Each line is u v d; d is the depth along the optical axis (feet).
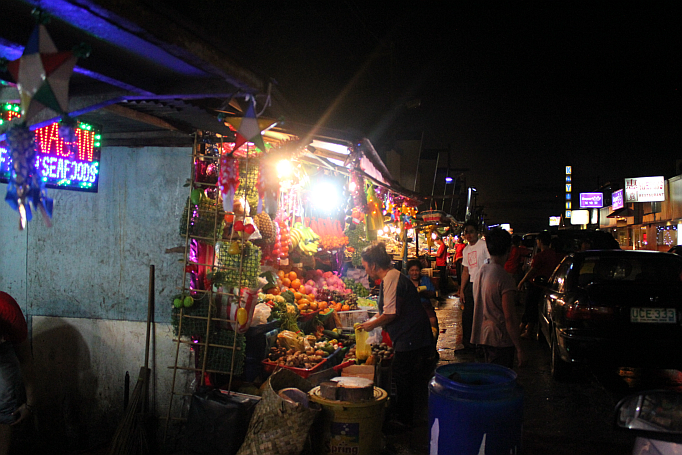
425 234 61.52
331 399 12.01
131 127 13.94
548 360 25.21
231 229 14.10
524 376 22.17
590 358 18.79
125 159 14.70
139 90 10.43
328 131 13.76
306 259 24.70
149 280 14.44
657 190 95.96
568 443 14.65
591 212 177.27
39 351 15.21
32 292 15.28
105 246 14.84
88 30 7.86
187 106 12.13
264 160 13.23
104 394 14.85
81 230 14.99
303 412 11.24
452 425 9.83
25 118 6.37
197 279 14.28
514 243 40.73
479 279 14.11
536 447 14.35
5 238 15.42
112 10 7.13
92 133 13.52
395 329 15.44
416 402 18.65
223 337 14.03
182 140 14.30
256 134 9.45
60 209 15.11
